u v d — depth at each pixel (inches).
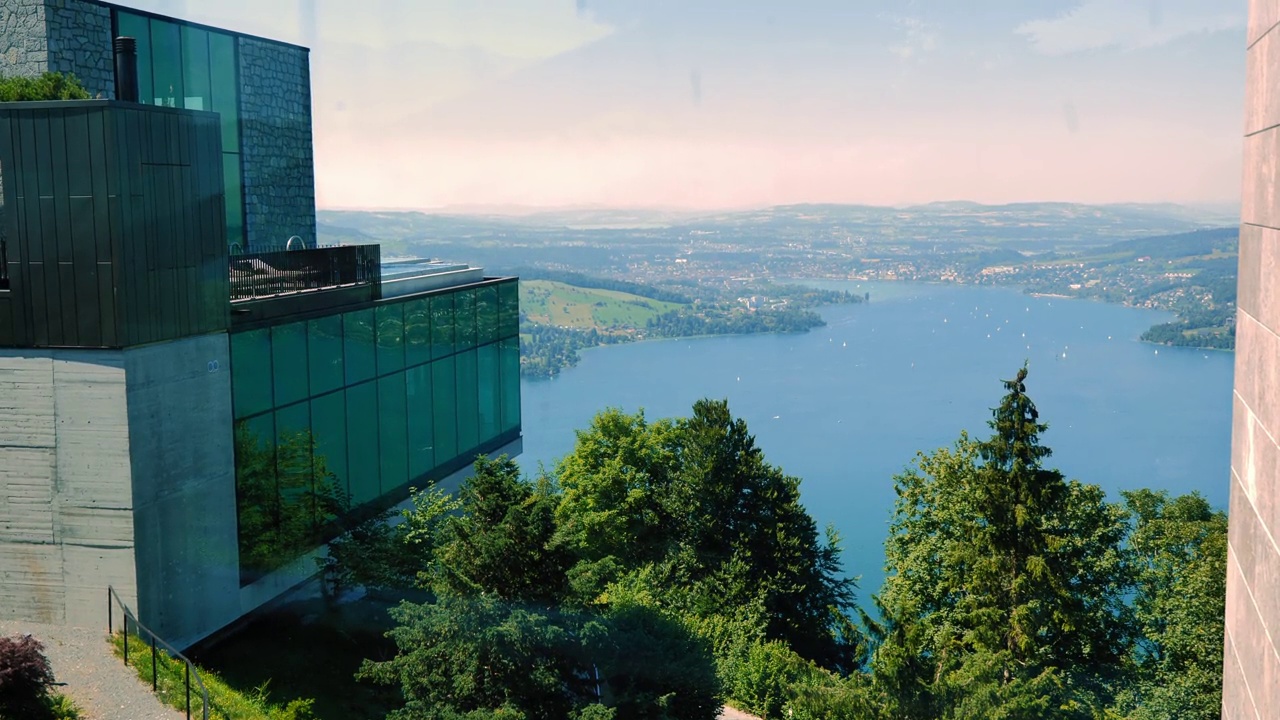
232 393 552.7
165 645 440.5
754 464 1204.5
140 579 485.7
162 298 498.6
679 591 989.8
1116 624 919.7
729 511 1165.1
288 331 604.7
